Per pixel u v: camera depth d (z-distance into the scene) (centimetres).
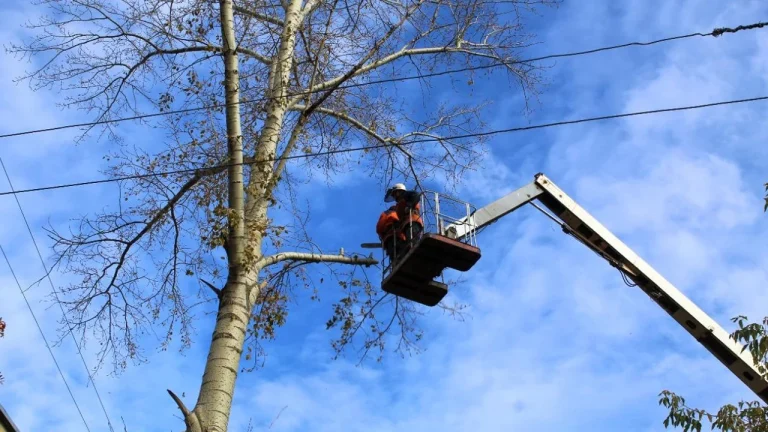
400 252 1183
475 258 1137
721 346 1375
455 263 1147
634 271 1412
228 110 1210
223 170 1207
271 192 1191
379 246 1275
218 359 1057
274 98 1234
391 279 1179
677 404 1162
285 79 1295
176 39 1284
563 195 1405
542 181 1408
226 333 1080
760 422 1139
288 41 1334
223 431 1012
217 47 1288
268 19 1384
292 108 1330
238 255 1127
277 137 1259
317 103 1288
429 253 1127
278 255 1219
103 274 1205
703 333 1376
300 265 1270
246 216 1175
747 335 1147
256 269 1162
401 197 1213
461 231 1260
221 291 1130
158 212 1203
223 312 1102
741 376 1372
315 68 1302
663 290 1381
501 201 1380
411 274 1169
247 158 1230
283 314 1233
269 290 1242
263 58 1348
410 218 1188
